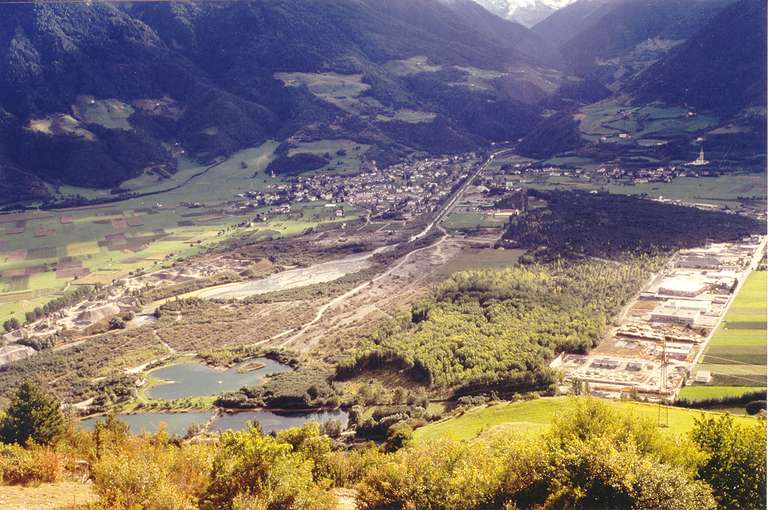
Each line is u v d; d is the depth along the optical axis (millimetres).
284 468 60531
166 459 67375
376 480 66125
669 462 61625
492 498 59531
